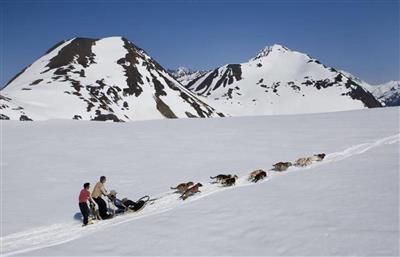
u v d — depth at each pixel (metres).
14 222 14.99
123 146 29.98
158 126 40.84
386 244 8.89
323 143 26.98
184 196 15.96
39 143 32.12
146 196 16.39
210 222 12.20
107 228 13.19
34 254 11.03
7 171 23.84
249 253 9.47
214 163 23.20
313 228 10.50
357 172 16.94
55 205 17.17
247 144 28.53
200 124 41.47
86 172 22.81
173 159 24.92
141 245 10.93
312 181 16.12
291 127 35.91
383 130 30.47
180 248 10.34
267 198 14.16
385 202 12.08
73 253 10.86
